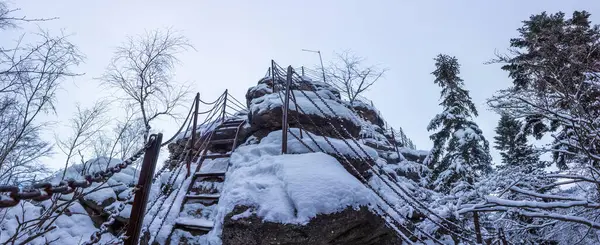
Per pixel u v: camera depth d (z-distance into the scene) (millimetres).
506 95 8164
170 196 6473
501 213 8805
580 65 7320
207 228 5102
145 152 2699
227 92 9734
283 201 4461
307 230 4090
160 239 5070
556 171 8219
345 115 8086
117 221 6129
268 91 11734
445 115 15719
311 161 5383
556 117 7656
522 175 8430
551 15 12211
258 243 4129
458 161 13469
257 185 4844
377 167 10133
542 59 8070
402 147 17797
